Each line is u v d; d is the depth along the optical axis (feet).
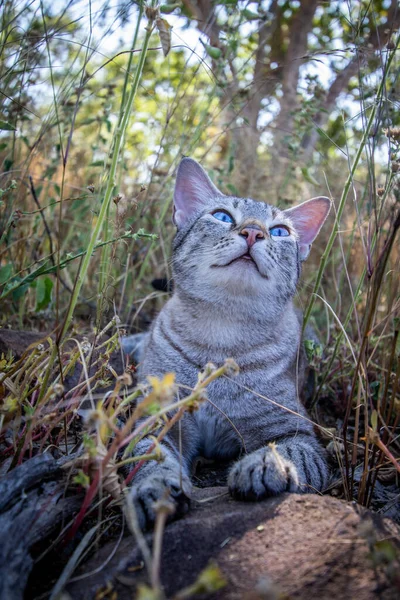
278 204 1.67
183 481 0.80
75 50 1.57
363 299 1.55
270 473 0.79
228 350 1.09
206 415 1.06
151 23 0.88
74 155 1.95
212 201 1.21
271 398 1.08
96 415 0.64
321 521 0.69
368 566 0.61
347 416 0.91
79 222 1.71
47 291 1.21
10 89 1.33
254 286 1.06
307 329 1.50
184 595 0.48
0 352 1.11
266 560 0.64
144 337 1.40
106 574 0.64
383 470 1.00
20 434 0.89
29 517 0.68
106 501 0.76
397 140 0.97
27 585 0.66
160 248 1.83
